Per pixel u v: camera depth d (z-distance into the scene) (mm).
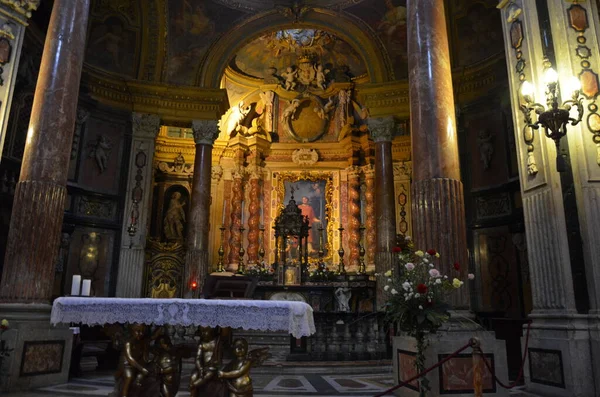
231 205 18734
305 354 9773
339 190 19234
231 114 19641
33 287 7273
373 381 7793
